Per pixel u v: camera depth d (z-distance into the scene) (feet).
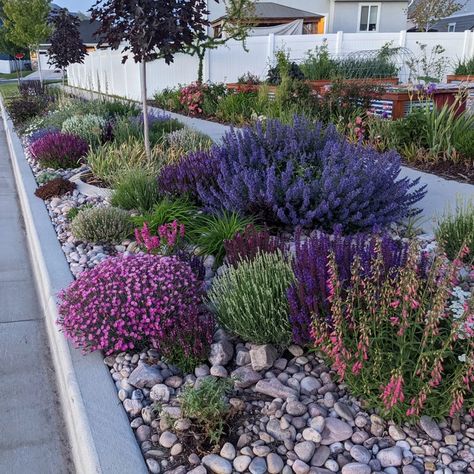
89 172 23.17
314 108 30.04
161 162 22.16
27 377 10.25
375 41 53.72
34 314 12.87
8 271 15.58
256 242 11.60
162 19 20.67
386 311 7.93
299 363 9.12
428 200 17.72
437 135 22.74
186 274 10.63
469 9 87.51
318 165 15.97
